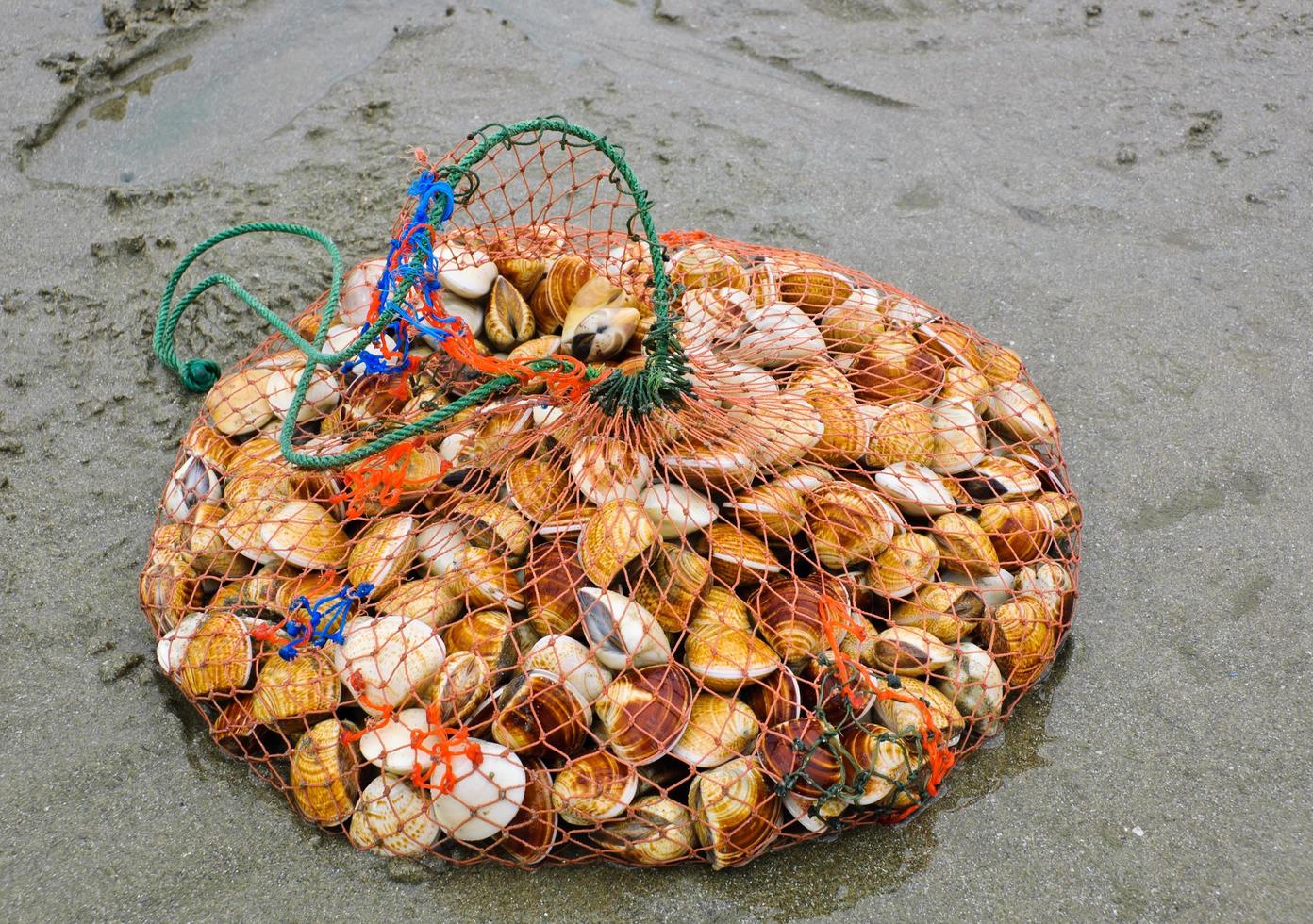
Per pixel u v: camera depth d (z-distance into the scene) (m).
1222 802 1.16
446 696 1.11
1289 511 1.36
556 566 1.17
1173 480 1.39
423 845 1.12
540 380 1.19
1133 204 1.69
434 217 1.18
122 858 1.13
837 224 1.67
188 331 1.50
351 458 1.15
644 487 1.19
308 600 1.17
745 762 1.11
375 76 1.88
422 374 1.30
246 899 1.11
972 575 1.21
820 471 1.22
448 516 1.21
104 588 1.30
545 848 1.11
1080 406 1.46
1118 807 1.16
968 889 1.12
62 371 1.47
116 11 1.91
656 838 1.10
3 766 1.18
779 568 1.17
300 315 1.49
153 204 1.66
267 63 1.90
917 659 1.16
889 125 1.82
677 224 1.65
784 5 2.09
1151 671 1.24
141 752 1.19
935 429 1.26
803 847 1.14
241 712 1.16
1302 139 1.77
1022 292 1.58
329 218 1.65
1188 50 1.96
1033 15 2.05
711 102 1.85
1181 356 1.50
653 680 1.12
